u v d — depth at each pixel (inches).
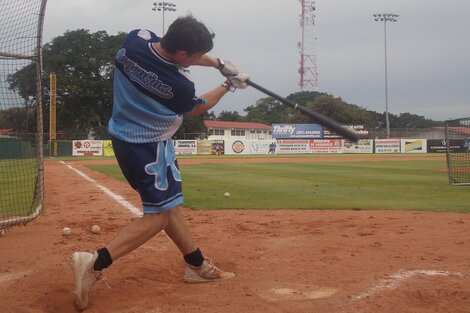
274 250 192.2
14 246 205.0
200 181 572.4
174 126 134.7
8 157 597.0
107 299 134.4
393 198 388.2
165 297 134.1
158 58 129.9
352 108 2962.6
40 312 123.8
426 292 136.5
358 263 169.9
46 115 2239.2
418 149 2036.2
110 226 257.0
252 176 655.1
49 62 2330.2
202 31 128.8
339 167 880.9
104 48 2463.1
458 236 220.5
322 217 287.9
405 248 194.5
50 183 570.9
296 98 3176.7
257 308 124.9
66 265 167.8
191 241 146.1
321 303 128.2
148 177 131.3
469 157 1021.8
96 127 2397.9
